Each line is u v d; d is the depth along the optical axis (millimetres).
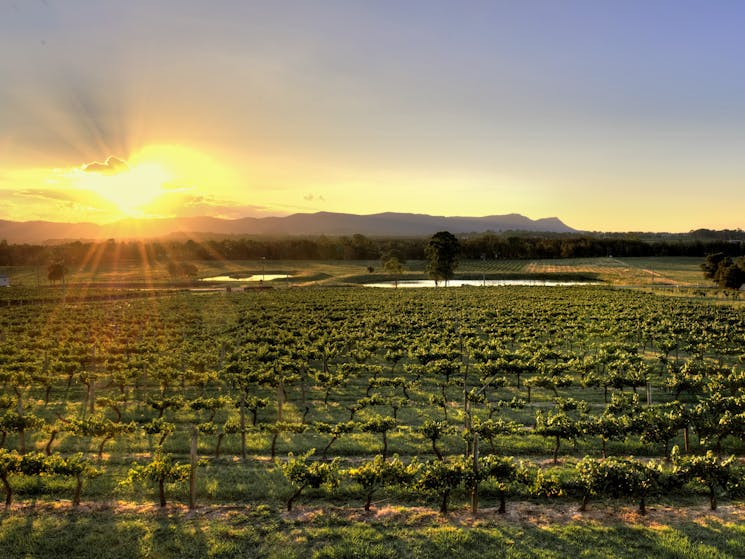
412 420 32312
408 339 56562
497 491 21547
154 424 26172
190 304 94750
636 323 67875
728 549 17016
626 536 17891
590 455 26016
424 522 19156
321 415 33469
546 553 16844
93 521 18766
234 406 33594
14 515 19078
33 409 33562
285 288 130500
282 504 20672
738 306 89500
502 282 157375
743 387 34406
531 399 37219
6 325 70375
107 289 125562
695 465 20297
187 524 18688
